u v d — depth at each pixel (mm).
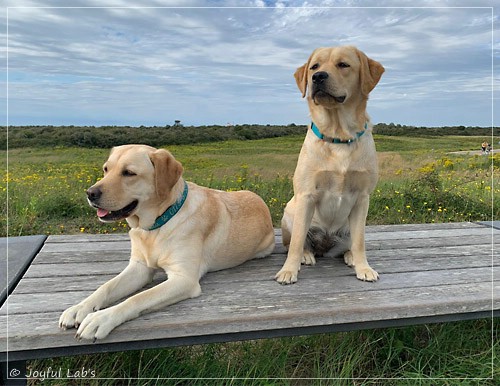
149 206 2469
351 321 2295
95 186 2309
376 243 3570
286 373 2566
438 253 3320
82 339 1960
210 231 2734
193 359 2533
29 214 5164
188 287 2377
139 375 2361
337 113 2787
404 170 7430
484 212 5785
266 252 3246
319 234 3184
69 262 2947
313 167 2844
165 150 2549
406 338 2812
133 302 2127
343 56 2836
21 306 2238
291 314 2205
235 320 2139
